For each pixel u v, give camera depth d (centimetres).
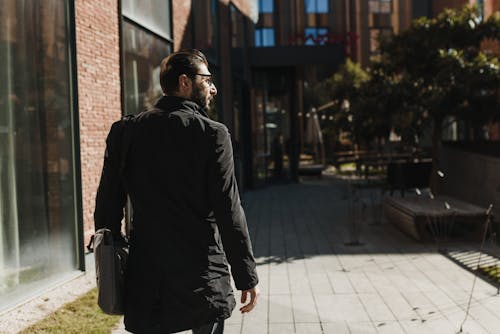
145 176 230
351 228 1017
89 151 720
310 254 790
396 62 1136
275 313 512
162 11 1048
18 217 561
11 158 555
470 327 462
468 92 1019
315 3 3350
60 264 636
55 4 652
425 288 589
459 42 1118
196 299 222
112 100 795
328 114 2877
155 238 226
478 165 1023
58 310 517
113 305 227
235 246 226
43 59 624
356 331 459
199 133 230
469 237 883
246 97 1888
